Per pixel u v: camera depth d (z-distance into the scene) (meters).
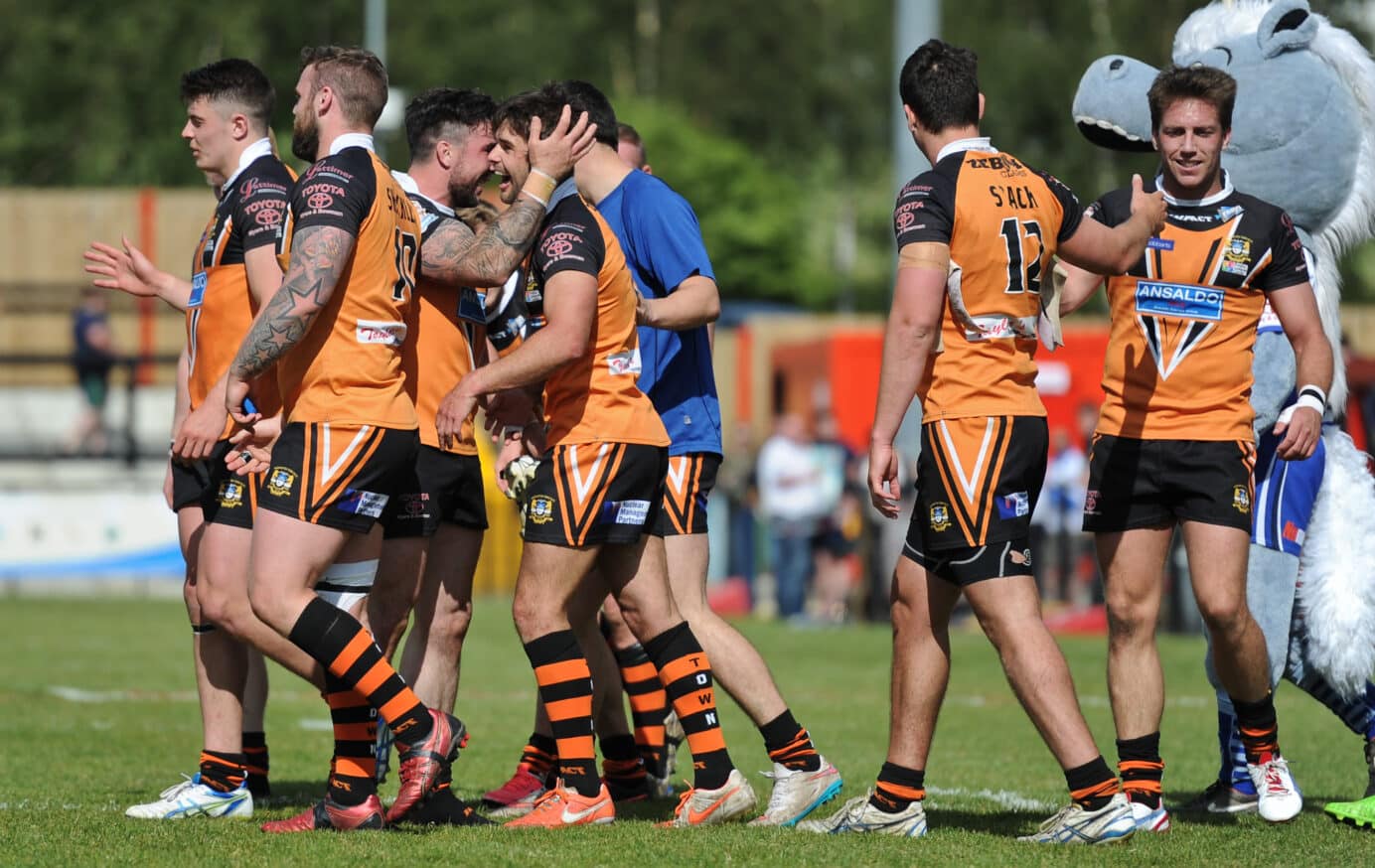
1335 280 23.78
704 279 20.91
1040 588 63.75
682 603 20.91
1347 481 22.77
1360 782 25.91
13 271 84.38
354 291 18.62
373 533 19.67
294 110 19.73
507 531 76.62
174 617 60.81
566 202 19.47
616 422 19.20
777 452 65.44
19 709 35.03
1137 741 20.19
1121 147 24.52
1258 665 20.41
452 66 151.88
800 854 17.47
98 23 144.62
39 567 68.69
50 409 77.88
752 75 167.12
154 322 80.94
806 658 48.69
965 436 18.64
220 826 19.41
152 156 141.12
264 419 20.23
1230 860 17.77
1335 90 23.47
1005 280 18.62
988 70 132.12
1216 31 24.30
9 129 140.88
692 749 19.97
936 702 19.52
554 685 19.69
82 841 18.09
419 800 19.06
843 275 179.75
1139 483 20.12
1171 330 20.08
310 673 19.95
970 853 17.72
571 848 17.70
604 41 163.62
